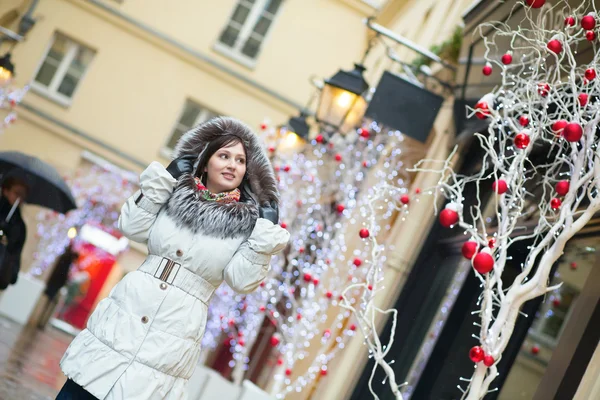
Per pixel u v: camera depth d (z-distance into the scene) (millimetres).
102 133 23797
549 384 5426
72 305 29672
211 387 9578
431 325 8805
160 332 3537
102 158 23766
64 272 19422
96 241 24094
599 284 5266
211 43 24094
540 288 3650
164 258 3633
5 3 20750
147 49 24062
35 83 23656
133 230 3664
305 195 13203
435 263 9359
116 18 23906
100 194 23594
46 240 22797
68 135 23625
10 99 19641
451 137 9250
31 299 18281
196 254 3604
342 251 11297
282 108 24016
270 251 3629
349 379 9469
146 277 3604
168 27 24094
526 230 6465
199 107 24172
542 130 4238
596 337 5141
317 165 13766
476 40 8242
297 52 24188
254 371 16438
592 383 4797
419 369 8500
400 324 9297
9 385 8711
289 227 12328
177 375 3598
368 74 20125
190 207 3641
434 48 10328
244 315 13656
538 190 6438
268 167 3930
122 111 23875
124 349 3480
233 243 3664
